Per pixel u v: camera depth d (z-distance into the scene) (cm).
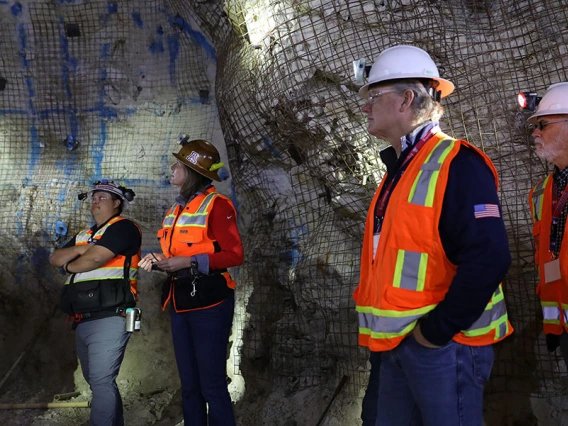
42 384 496
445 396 183
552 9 308
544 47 309
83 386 495
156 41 530
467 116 319
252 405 424
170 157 522
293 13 354
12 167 536
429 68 204
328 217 400
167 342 502
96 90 538
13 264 523
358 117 345
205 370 318
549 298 247
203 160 338
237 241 328
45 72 538
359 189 360
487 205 175
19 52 534
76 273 350
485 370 187
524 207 313
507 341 326
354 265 378
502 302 194
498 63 317
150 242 516
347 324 373
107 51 534
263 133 410
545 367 319
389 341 189
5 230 525
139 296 507
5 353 513
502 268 170
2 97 536
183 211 335
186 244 329
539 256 254
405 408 200
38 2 525
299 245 419
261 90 379
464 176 180
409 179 190
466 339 184
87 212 526
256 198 460
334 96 348
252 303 444
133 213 520
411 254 185
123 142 534
